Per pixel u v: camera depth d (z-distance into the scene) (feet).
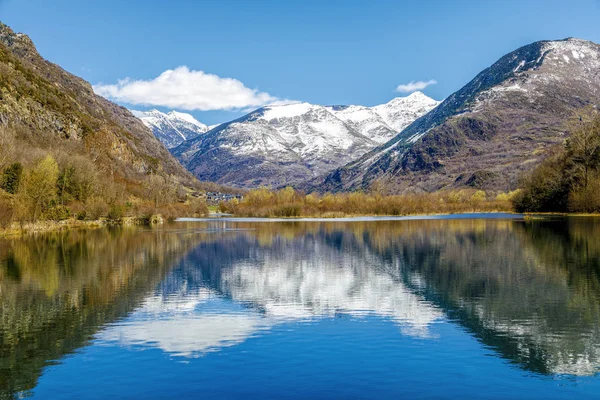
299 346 70.33
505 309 89.92
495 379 59.31
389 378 59.62
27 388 57.41
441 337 74.08
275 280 120.47
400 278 121.60
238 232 275.59
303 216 484.74
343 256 164.25
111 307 93.09
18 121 480.64
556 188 425.69
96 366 63.36
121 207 362.33
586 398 54.70
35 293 104.68
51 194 323.78
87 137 604.90
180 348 69.56
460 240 208.85
